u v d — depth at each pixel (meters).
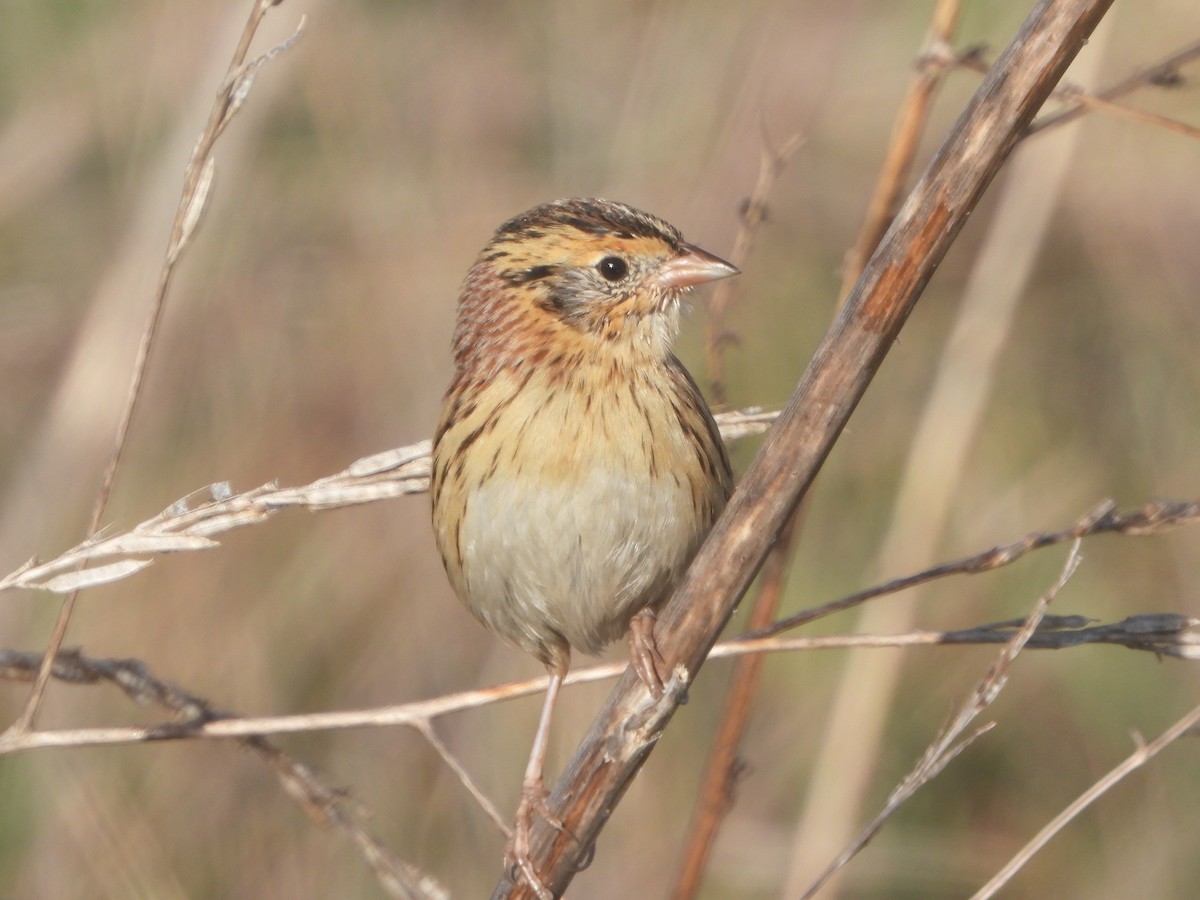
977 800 11.09
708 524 7.70
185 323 12.02
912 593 10.05
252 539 11.84
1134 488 12.12
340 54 13.19
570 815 6.30
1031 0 13.08
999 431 12.54
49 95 13.62
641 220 7.92
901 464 12.34
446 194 13.29
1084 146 12.78
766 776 11.06
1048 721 11.29
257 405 12.30
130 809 10.23
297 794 7.29
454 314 12.91
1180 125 6.64
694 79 12.98
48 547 11.27
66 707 10.70
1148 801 10.91
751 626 8.20
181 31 12.82
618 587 7.64
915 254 5.54
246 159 12.43
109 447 11.62
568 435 7.57
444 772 11.07
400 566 11.96
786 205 13.18
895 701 11.32
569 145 13.37
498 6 14.04
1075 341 12.67
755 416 7.90
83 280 13.42
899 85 14.09
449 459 7.88
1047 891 10.64
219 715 7.12
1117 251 12.59
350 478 6.86
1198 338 12.22
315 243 13.09
